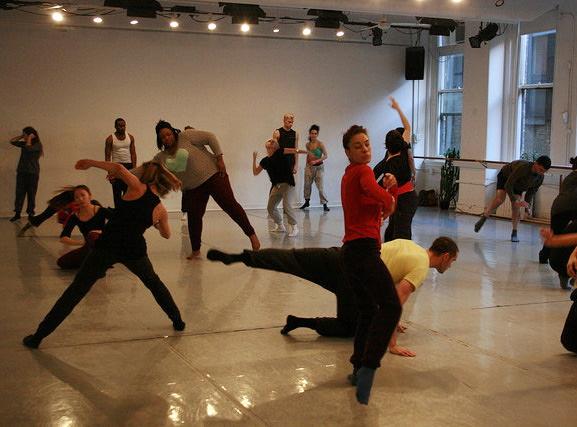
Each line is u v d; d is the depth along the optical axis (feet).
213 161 25.55
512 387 13.44
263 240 30.94
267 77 44.39
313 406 12.36
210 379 13.64
